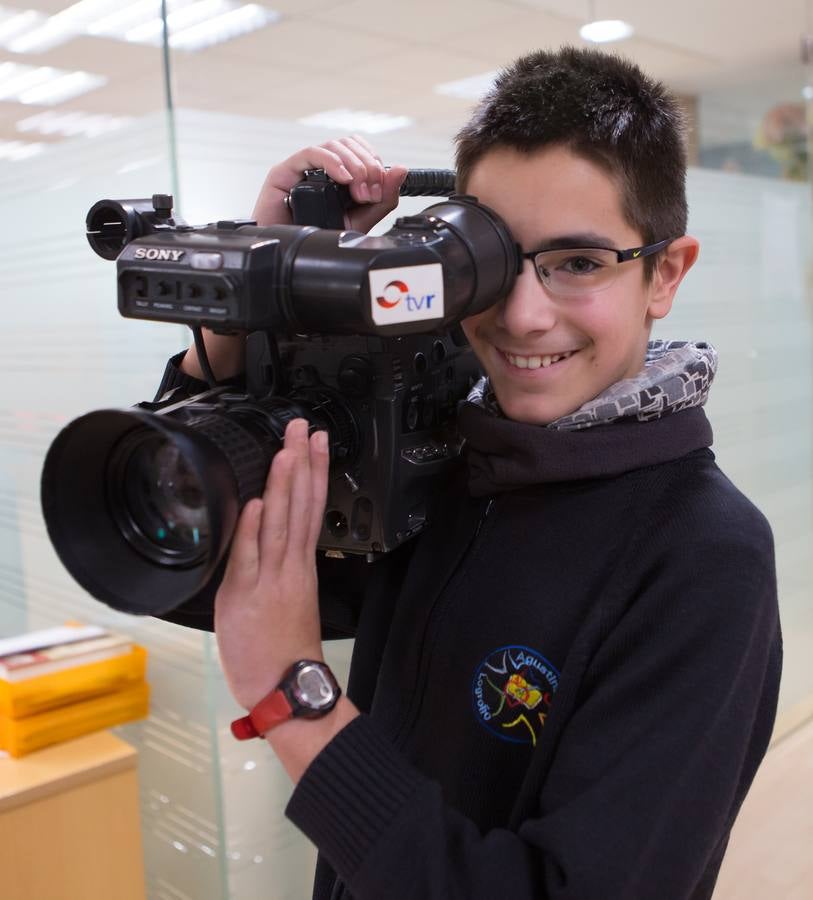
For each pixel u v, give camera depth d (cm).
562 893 57
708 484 70
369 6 174
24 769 150
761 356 252
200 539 64
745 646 62
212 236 67
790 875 194
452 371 84
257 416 69
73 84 142
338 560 92
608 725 62
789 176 273
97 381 156
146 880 176
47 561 178
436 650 77
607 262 70
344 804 63
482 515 79
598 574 71
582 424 72
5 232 167
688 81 277
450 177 94
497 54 195
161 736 166
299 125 151
